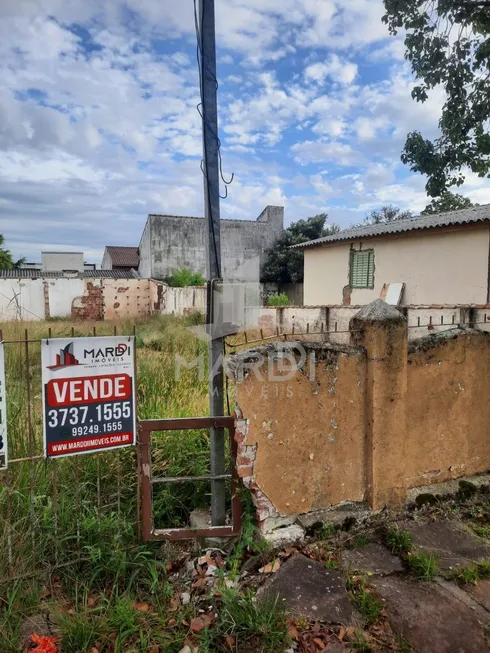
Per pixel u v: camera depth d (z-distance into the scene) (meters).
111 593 2.33
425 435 3.24
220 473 2.83
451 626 2.19
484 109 6.21
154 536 2.67
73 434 2.50
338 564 2.62
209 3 2.73
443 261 9.52
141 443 2.63
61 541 2.53
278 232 25.69
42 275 25.78
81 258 33.12
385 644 2.07
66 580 2.46
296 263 23.38
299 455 2.77
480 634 2.14
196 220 24.70
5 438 2.39
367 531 2.92
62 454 2.48
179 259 24.47
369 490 3.01
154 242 23.95
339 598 2.32
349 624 2.17
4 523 2.44
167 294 19.31
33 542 2.43
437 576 2.55
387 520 3.02
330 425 2.86
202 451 3.49
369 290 11.98
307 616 2.19
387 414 2.97
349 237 12.23
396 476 3.06
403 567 2.63
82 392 2.50
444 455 3.35
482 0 5.83
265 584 2.41
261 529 2.70
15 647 1.98
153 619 2.20
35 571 2.40
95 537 2.60
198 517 3.06
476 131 6.25
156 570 2.56
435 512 3.18
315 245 14.06
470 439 3.45
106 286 20.58
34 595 2.27
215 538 2.80
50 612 2.18
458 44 6.15
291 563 2.53
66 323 13.90
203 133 2.79
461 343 3.32
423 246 10.05
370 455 2.98
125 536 2.71
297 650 2.00
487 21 5.90
